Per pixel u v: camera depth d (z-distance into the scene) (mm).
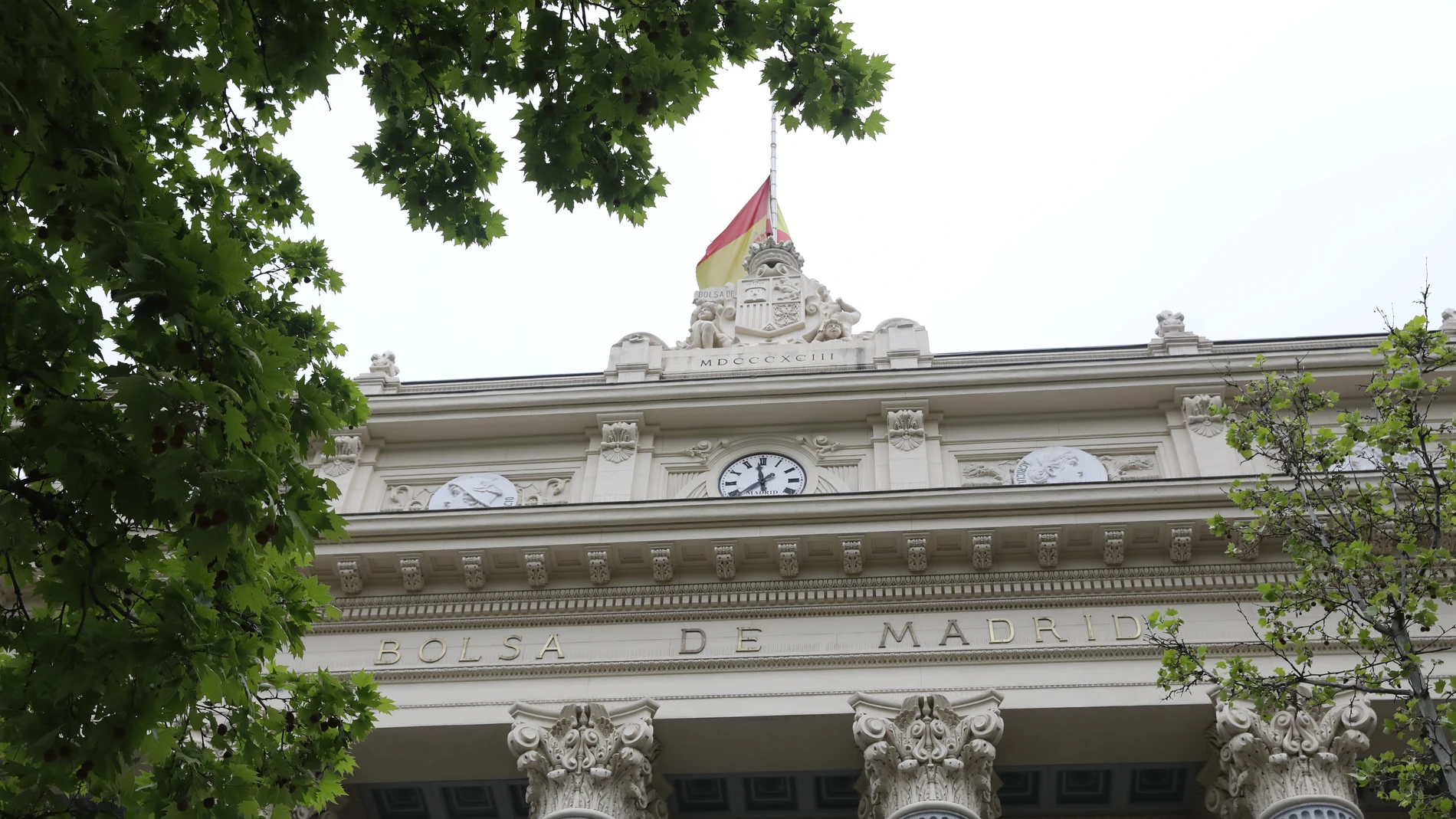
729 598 28516
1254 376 32344
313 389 13680
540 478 32938
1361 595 18562
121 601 12594
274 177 17734
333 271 18141
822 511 28422
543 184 15828
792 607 28312
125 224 11562
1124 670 26625
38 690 11789
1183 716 26203
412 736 27531
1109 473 31469
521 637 28594
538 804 26078
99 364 12078
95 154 11945
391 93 16203
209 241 14930
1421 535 19562
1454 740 17328
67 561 11969
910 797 24812
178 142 16250
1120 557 27938
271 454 12234
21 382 11898
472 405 33688
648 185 16000
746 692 27203
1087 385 32531
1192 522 27547
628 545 28656
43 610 12453
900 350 35156
